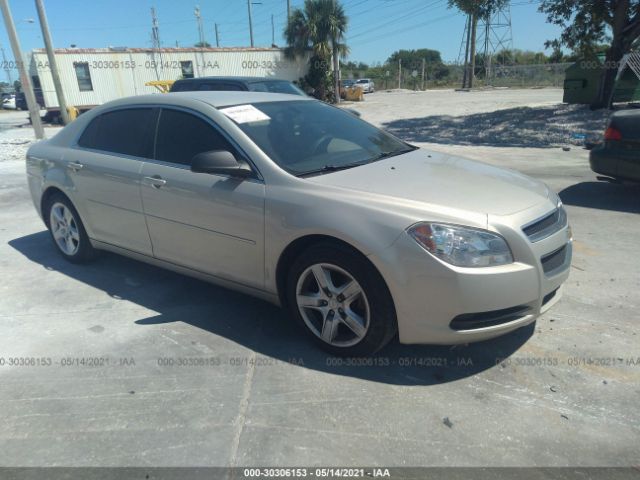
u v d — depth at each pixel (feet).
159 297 13.15
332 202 9.54
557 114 52.26
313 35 93.86
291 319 11.80
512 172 11.96
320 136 12.15
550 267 9.53
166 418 8.50
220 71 90.68
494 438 7.86
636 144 18.86
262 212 10.28
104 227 14.01
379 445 7.77
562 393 8.87
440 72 177.88
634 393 8.82
